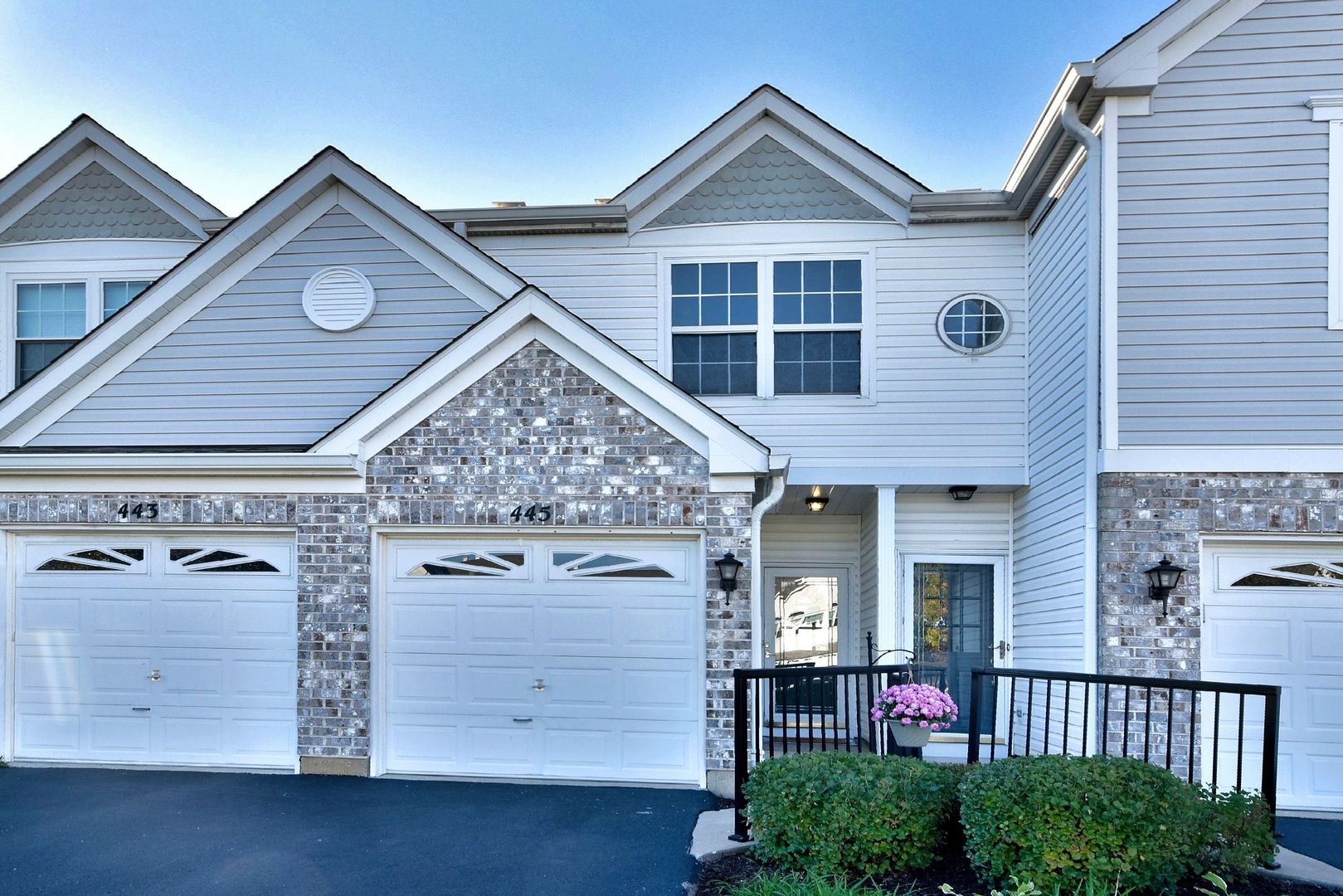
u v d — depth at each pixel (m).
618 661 7.57
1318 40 7.11
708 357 9.21
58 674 8.02
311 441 8.52
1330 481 6.88
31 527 8.04
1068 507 7.64
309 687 7.63
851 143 8.97
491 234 9.42
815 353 9.14
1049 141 7.73
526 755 7.57
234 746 7.80
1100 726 6.90
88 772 7.68
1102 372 7.08
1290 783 6.96
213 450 7.98
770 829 4.86
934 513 9.53
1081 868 4.06
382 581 7.78
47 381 8.55
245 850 5.57
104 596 8.03
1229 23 7.18
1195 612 6.88
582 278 9.34
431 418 7.71
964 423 8.93
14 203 9.95
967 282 9.03
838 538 10.62
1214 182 7.12
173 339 8.71
